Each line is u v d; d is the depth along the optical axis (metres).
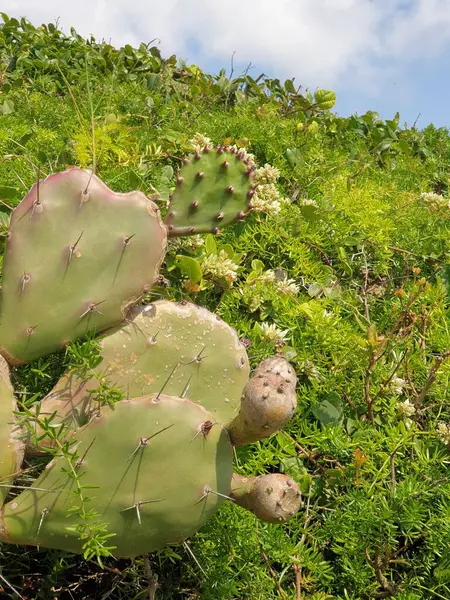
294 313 2.59
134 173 2.71
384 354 2.58
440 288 2.80
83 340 1.85
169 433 1.63
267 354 2.37
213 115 4.33
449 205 3.61
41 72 4.79
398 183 4.31
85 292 1.81
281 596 1.98
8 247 1.81
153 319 1.87
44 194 1.82
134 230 1.85
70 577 2.11
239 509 2.02
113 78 4.61
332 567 2.11
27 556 2.00
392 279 3.29
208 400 1.89
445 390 2.57
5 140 3.29
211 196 2.26
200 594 2.04
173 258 2.41
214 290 2.60
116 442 1.62
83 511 1.57
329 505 2.28
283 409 1.62
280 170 3.53
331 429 2.26
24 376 2.08
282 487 1.68
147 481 1.63
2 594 1.93
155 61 5.16
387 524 2.06
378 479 2.29
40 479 1.63
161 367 1.86
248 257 2.93
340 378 2.49
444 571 2.07
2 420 1.66
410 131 5.22
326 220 3.13
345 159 4.09
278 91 5.07
